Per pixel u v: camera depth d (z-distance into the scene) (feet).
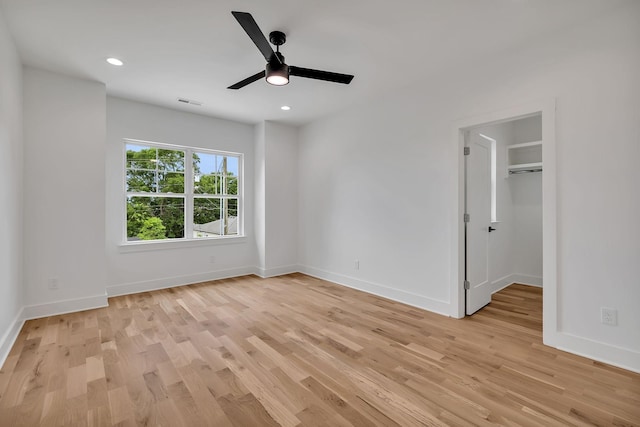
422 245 11.21
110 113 12.61
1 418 5.32
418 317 10.30
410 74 10.55
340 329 9.30
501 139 13.79
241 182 16.78
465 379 6.60
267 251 16.24
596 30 7.36
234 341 8.46
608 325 7.27
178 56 9.25
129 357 7.53
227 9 7.03
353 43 8.54
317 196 16.01
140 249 13.38
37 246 10.10
